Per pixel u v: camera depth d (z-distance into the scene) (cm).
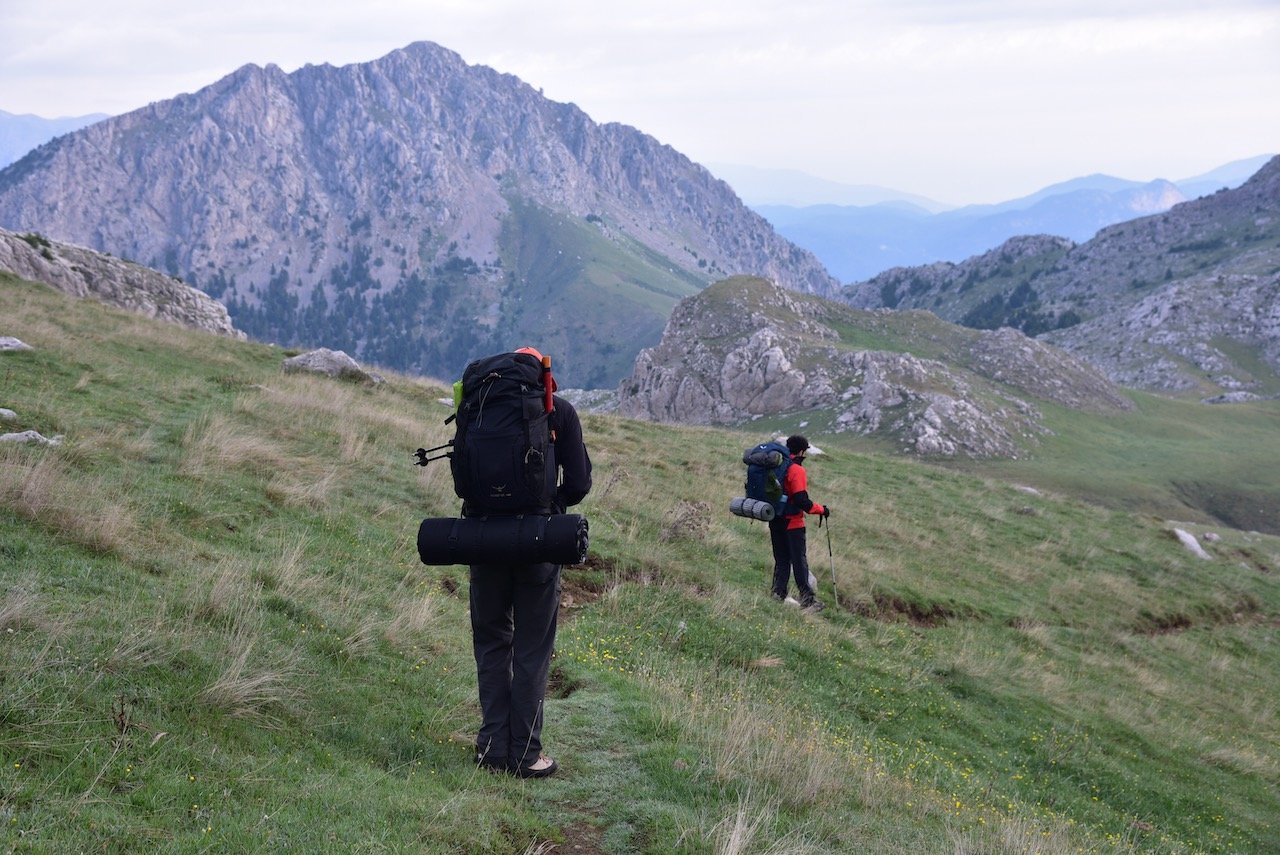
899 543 1891
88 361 1546
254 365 2158
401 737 532
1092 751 1134
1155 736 1287
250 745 459
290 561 778
